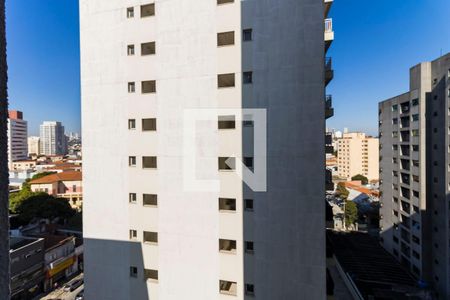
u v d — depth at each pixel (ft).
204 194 45.70
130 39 49.11
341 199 272.92
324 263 40.29
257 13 42.78
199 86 45.60
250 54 43.19
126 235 49.88
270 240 42.63
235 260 44.24
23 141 416.67
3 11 7.82
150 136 48.49
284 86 41.88
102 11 50.67
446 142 115.14
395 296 112.78
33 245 114.62
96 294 51.47
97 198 51.67
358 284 122.83
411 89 138.72
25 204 157.69
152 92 49.06
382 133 174.60
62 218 172.76
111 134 50.65
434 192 124.06
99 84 51.16
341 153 401.29
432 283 123.24
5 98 7.64
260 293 43.01
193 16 45.57
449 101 113.39
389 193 163.63
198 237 46.06
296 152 41.52
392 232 159.33
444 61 117.19
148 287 48.42
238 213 44.16
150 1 47.85
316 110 40.68
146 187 48.85
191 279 46.32
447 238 113.39
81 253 145.18
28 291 110.11
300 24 41.11
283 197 42.14
